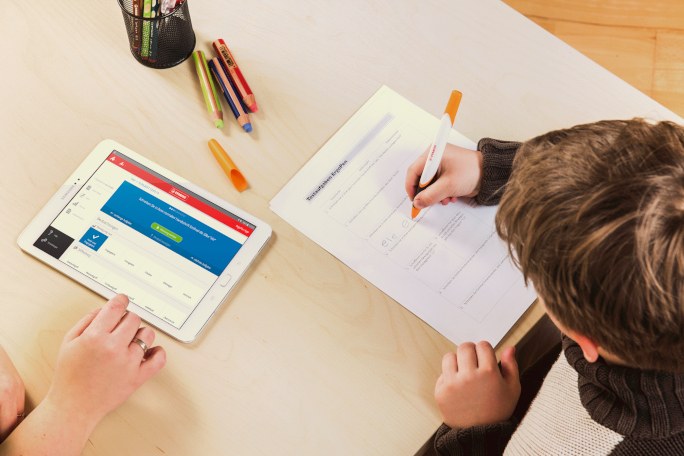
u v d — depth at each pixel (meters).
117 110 0.94
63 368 0.78
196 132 0.94
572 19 1.74
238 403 0.81
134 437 0.79
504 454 0.80
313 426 0.81
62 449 0.76
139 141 0.92
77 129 0.92
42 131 0.92
